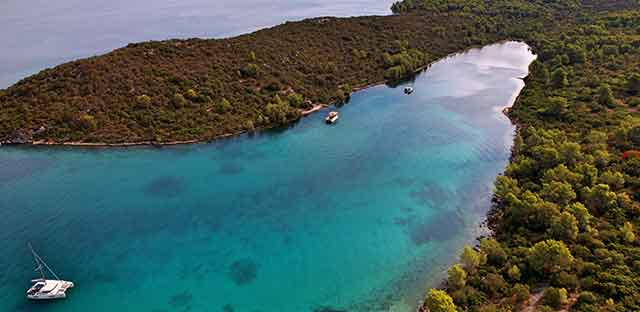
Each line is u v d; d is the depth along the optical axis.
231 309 70.44
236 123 133.25
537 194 83.12
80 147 120.94
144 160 116.25
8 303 71.44
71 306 71.06
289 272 78.44
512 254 71.25
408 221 91.00
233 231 89.50
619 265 63.50
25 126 123.94
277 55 169.12
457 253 80.69
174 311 70.12
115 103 131.88
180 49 159.38
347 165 114.31
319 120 141.75
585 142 104.38
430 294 61.41
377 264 79.56
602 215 77.56
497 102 150.12
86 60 145.62
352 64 179.00
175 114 131.88
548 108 126.69
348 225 90.62
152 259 81.62
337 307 70.31
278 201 99.50
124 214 94.56
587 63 161.62
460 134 128.25
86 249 84.19
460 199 97.56
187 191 103.25
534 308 60.50
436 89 165.25
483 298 63.41
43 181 106.69
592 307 56.34
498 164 111.25
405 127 134.25
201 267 79.81
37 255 82.50
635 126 100.62
